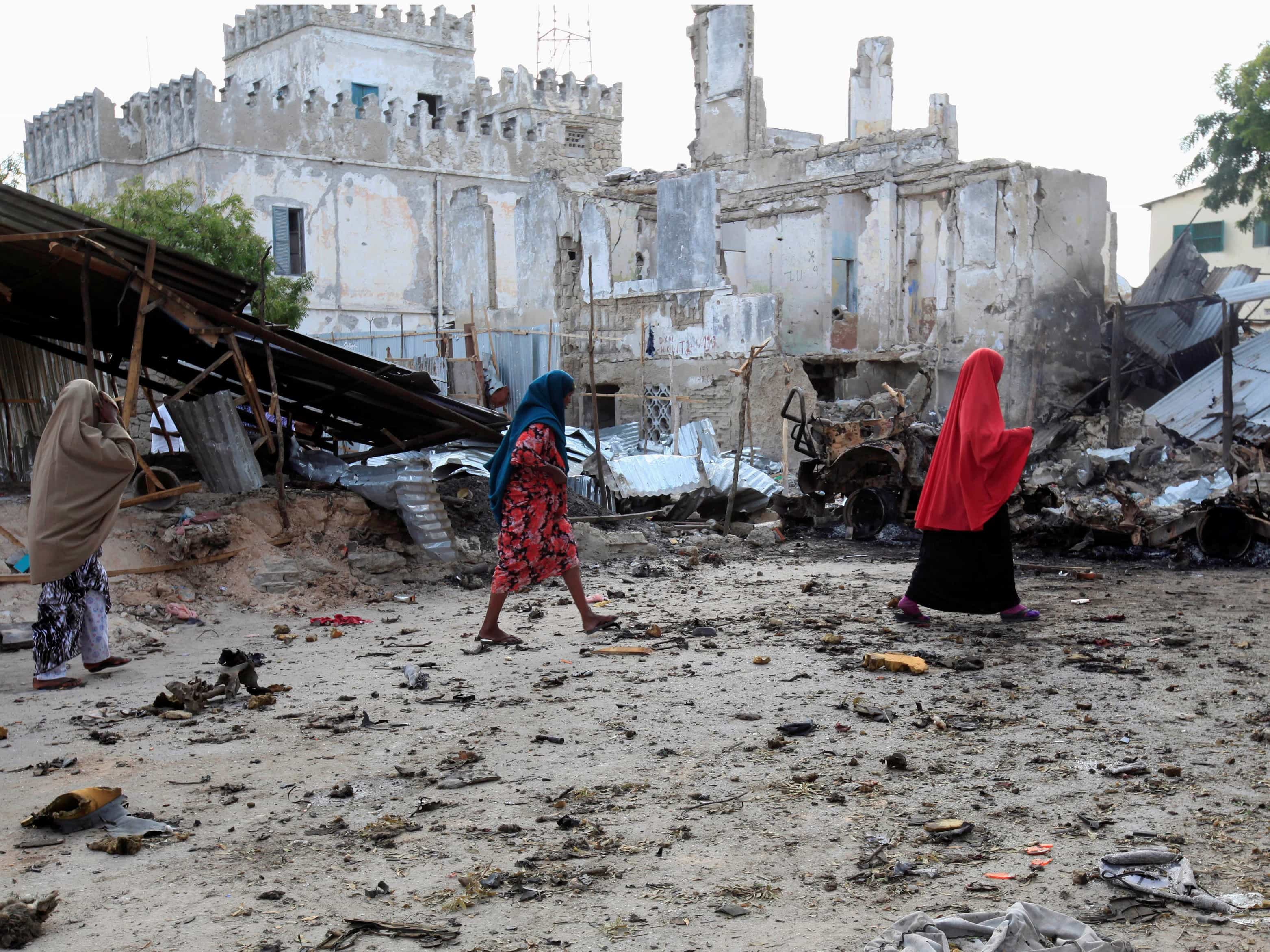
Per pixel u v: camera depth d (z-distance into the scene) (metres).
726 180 28.47
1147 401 21.62
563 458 8.12
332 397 12.37
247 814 4.66
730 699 6.35
